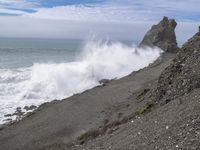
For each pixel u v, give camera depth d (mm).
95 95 38344
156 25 91500
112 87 42125
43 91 49562
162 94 20562
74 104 35094
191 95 15961
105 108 32562
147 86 36031
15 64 77812
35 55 105125
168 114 14953
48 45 167250
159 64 60469
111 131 19266
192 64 20688
